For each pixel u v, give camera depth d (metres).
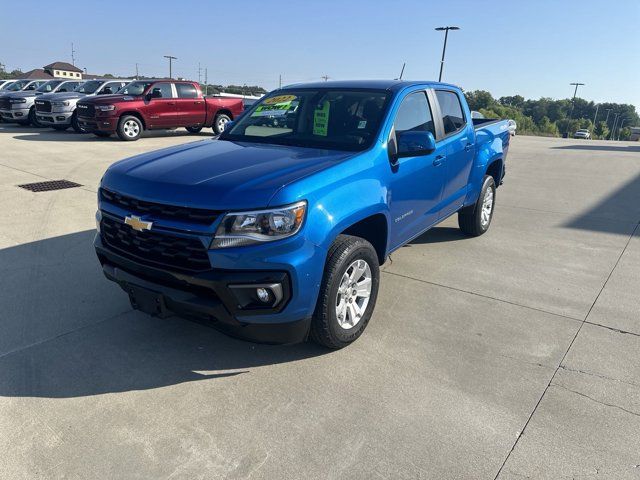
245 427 2.68
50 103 15.49
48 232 5.77
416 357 3.38
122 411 2.79
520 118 107.38
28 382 3.02
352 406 2.86
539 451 2.54
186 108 15.40
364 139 3.67
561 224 6.92
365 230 3.76
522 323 3.90
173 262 2.94
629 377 3.20
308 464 2.43
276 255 2.78
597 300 4.35
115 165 3.49
